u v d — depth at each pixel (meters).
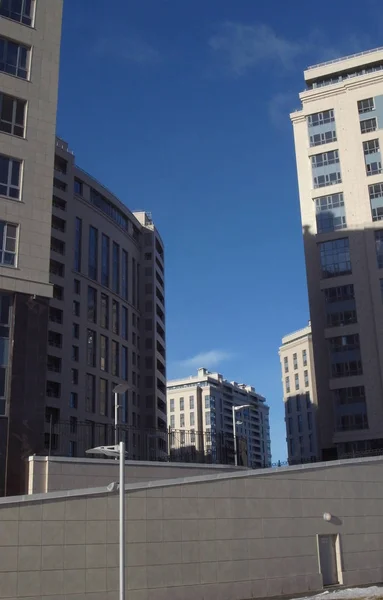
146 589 21.80
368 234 68.88
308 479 26.55
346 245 69.69
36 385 30.48
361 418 64.06
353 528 27.09
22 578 19.98
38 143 34.00
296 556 25.28
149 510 22.62
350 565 26.50
